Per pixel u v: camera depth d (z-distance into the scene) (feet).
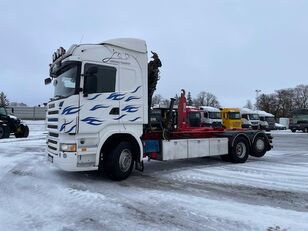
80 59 26.91
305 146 68.95
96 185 27.27
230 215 19.76
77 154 26.43
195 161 42.78
